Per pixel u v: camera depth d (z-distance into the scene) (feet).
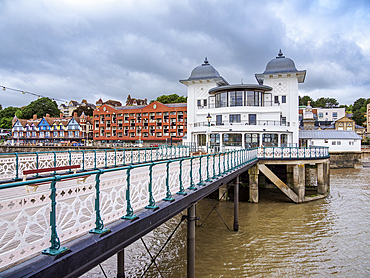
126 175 17.90
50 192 12.39
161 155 71.41
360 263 40.83
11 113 361.51
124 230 16.58
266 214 62.90
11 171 36.09
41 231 17.12
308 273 38.01
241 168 52.31
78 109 354.33
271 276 37.01
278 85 113.80
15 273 10.80
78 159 46.96
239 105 107.04
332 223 57.21
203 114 112.78
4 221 10.52
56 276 11.98
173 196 25.04
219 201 74.33
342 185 101.35
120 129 247.09
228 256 42.29
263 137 102.58
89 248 13.88
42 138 285.64
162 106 226.38
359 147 162.50
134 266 39.19
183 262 40.29
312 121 197.36
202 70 124.98
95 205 15.15
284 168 101.50
